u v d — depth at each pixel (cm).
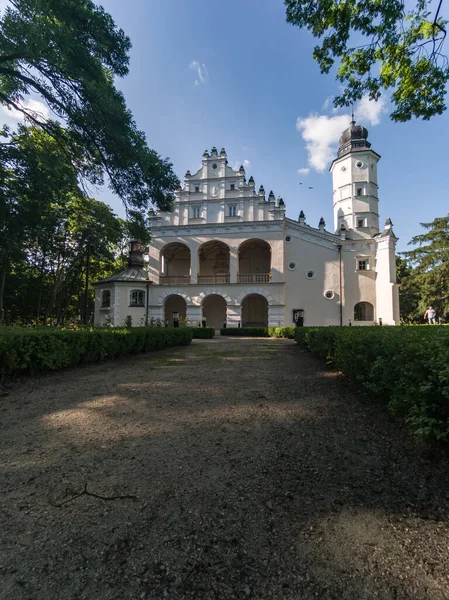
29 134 1480
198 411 462
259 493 251
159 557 187
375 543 193
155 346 1237
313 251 2958
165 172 1223
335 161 3353
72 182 1438
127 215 1365
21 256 2277
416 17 609
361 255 2897
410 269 3941
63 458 321
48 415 460
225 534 205
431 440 300
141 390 591
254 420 419
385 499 238
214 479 274
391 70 672
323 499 241
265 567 177
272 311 2798
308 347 1113
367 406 447
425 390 278
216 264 3497
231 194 2988
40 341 718
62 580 172
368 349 460
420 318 3853
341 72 718
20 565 183
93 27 965
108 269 3256
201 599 159
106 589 166
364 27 638
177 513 227
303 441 349
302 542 196
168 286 2945
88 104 1090
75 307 3581
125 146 1127
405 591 159
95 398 545
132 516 225
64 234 2539
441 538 195
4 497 253
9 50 984
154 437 371
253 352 1167
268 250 3403
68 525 217
